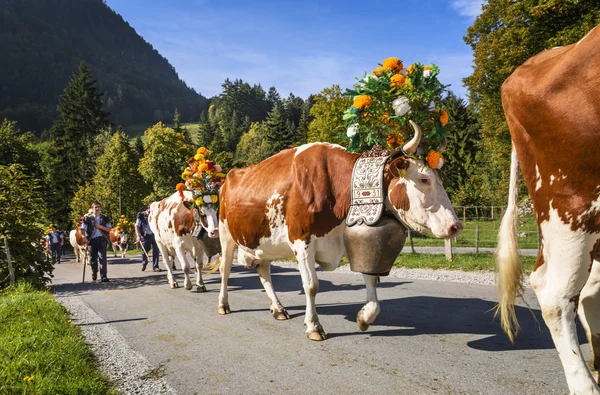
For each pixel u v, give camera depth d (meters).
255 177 5.74
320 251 5.02
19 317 6.07
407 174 4.36
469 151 47.44
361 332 5.18
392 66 4.60
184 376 4.07
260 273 6.33
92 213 11.90
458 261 10.73
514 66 22.78
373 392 3.51
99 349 5.03
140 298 8.35
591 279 3.09
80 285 11.20
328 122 40.72
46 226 10.91
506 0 23.39
